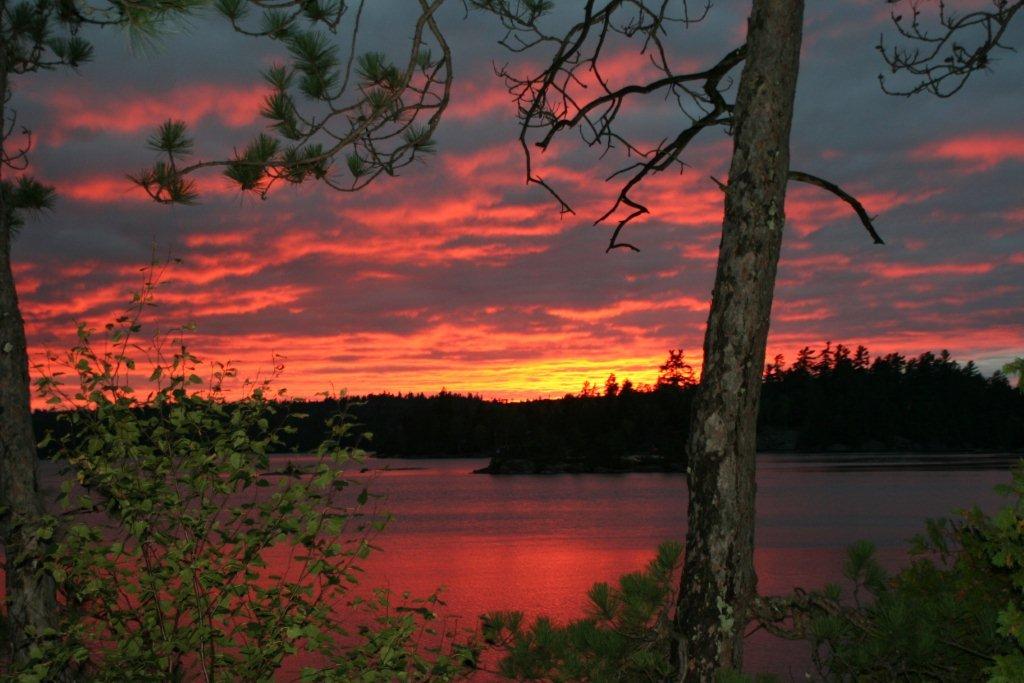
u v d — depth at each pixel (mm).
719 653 5113
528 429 182875
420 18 5996
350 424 6027
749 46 5422
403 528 59094
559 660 5523
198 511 5789
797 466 151750
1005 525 4254
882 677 5465
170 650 5652
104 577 5863
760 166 5309
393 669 5836
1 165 7055
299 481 5910
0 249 6781
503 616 5770
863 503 75062
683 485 125438
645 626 5379
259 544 5824
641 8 7020
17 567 6305
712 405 5270
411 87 6387
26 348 6754
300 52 6344
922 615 5391
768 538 48438
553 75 7188
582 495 102125
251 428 6152
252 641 5879
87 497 5820
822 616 5285
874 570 6285
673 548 5703
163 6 4242
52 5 8367
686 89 7078
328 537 5957
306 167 6684
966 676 5383
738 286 5277
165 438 6062
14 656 6270
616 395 185125
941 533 6297
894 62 6992
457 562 38656
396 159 6719
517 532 55594
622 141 7340
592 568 36406
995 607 5473
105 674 5652
